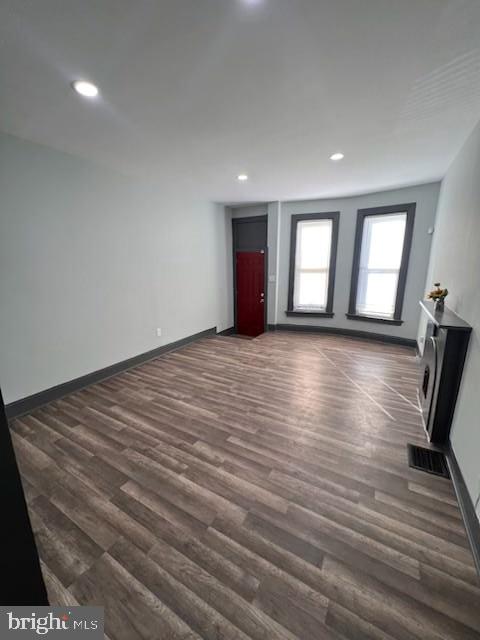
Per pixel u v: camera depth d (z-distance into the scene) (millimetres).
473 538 1358
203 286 5000
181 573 1240
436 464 1897
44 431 2305
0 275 2342
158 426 2359
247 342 4859
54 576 1233
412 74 1585
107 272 3256
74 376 2998
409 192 4086
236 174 3416
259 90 1730
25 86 1652
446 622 1066
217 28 1252
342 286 5051
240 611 1104
